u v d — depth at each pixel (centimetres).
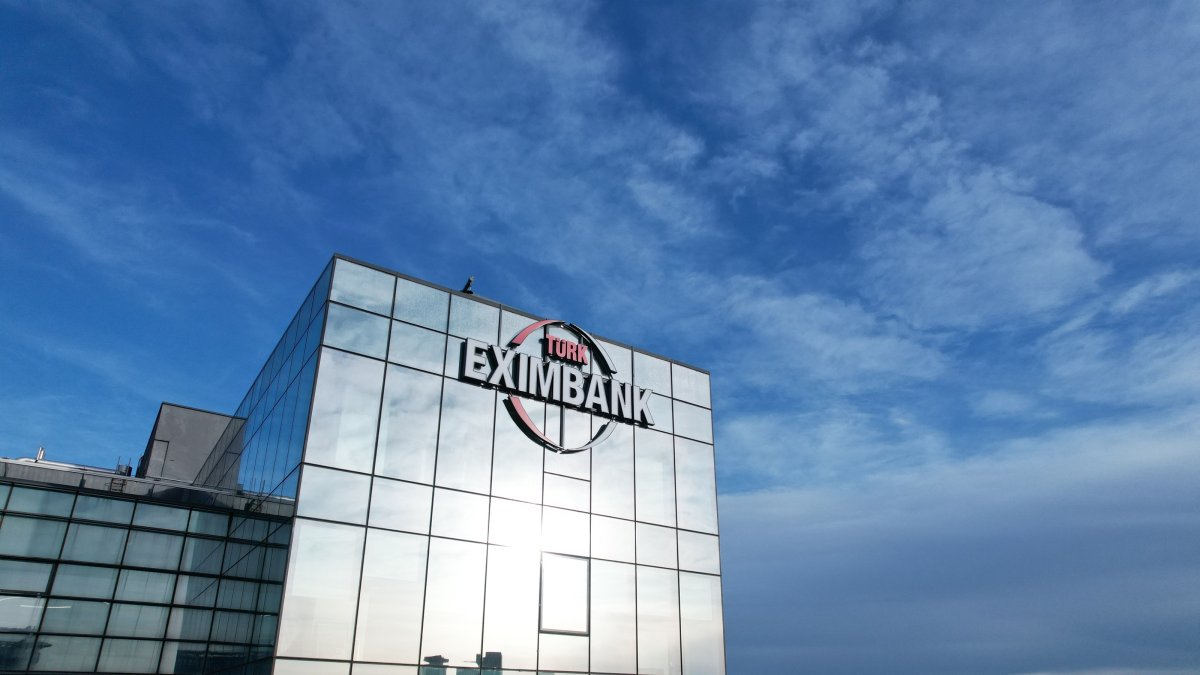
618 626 3092
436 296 3098
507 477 3002
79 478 3250
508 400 3125
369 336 2853
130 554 3244
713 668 3319
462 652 2659
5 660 2898
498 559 2859
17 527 3072
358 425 2711
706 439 3747
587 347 3503
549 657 2861
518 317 3328
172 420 5275
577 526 3130
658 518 3403
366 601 2517
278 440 2939
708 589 3447
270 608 2447
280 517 2611
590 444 3303
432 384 2944
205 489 3506
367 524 2605
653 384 3653
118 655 3094
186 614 3272
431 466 2823
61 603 3058
